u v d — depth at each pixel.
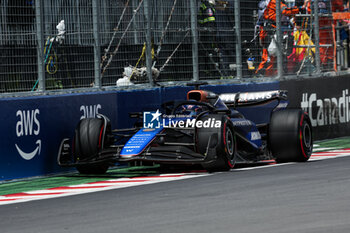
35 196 19.64
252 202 16.12
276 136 25.59
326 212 14.39
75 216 15.41
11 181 23.44
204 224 13.64
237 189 18.45
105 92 26.83
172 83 29.69
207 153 22.39
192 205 16.08
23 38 24.41
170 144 23.22
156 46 29.14
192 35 30.36
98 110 26.55
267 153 26.72
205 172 23.67
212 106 24.73
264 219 13.89
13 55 24.06
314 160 26.38
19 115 23.72
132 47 28.38
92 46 26.92
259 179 20.50
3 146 23.22
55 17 25.50
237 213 14.73
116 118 27.22
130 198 17.84
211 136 22.77
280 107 26.92
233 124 25.06
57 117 25.00
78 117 25.73
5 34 23.80
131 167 27.00
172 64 29.73
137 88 28.33
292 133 25.27
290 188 18.17
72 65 26.16
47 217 15.52
